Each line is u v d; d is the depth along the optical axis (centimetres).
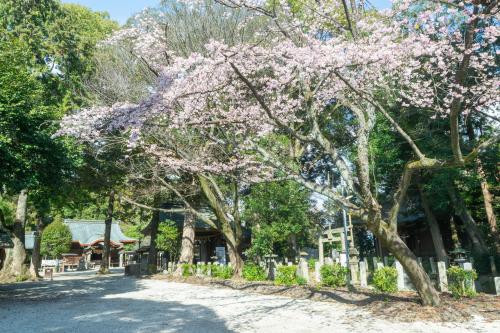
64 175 1381
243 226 2202
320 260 1678
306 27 906
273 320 770
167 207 2655
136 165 1627
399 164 1539
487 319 687
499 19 623
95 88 1381
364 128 881
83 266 3875
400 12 705
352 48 754
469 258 1479
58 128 1319
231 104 1020
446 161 725
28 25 1820
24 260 2147
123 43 1314
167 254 2939
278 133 1303
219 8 1229
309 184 888
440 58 766
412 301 841
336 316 784
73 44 1883
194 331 682
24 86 1252
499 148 1322
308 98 864
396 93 1042
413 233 2280
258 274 1620
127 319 828
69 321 822
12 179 1120
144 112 911
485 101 938
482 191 1532
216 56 806
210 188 1867
